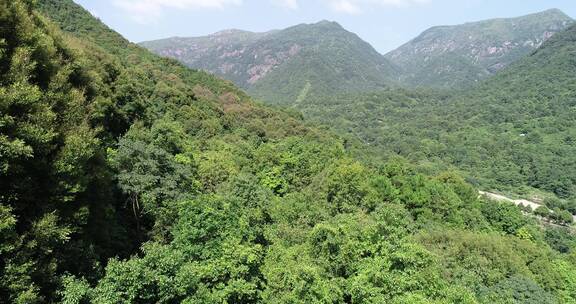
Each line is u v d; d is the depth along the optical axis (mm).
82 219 16234
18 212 14180
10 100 13289
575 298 31094
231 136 61312
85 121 17062
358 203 38719
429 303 14453
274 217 27922
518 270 28859
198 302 13578
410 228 34125
